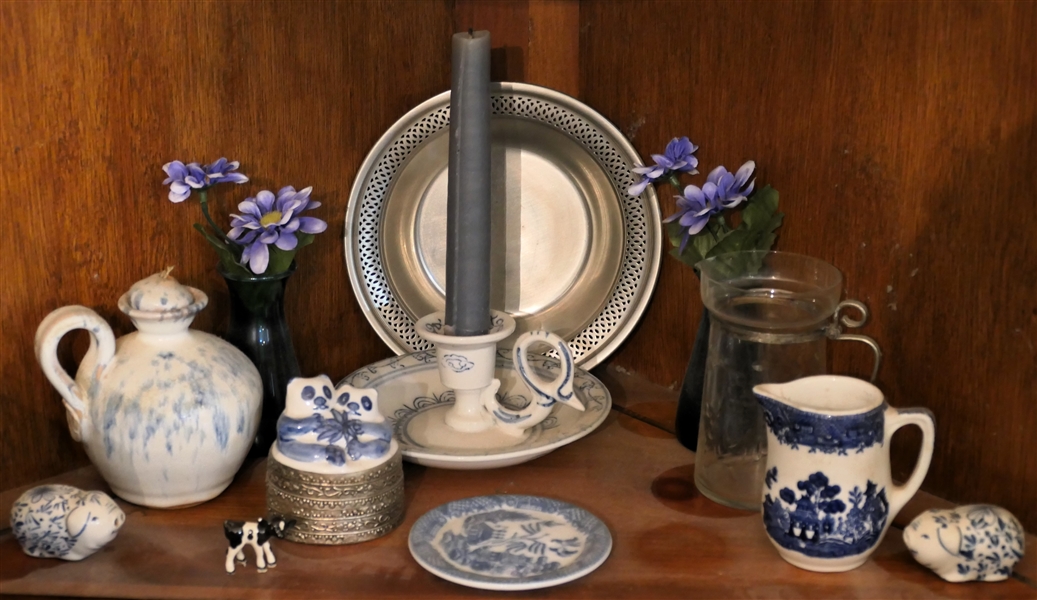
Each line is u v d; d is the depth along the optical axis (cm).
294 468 72
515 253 100
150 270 85
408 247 99
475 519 75
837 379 70
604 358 98
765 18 84
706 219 83
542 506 77
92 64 78
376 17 95
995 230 71
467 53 81
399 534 75
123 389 74
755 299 76
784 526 68
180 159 85
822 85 81
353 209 96
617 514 78
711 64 90
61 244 80
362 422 74
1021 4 66
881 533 68
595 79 103
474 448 84
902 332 79
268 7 88
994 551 66
